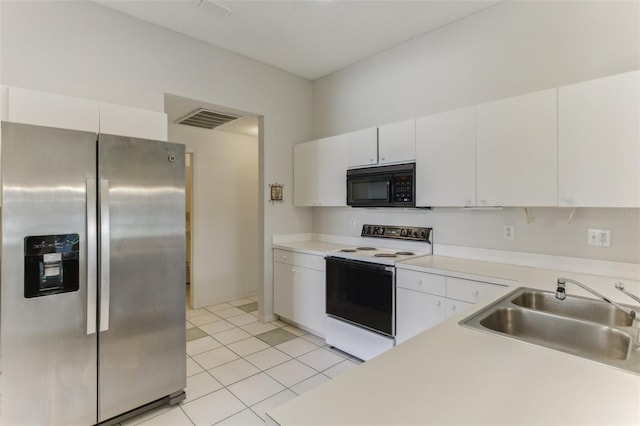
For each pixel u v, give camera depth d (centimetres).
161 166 208
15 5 217
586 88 186
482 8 256
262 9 257
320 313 316
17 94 186
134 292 198
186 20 273
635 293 163
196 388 237
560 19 221
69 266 175
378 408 73
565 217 219
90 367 183
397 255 280
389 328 253
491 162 225
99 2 247
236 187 475
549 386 83
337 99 377
